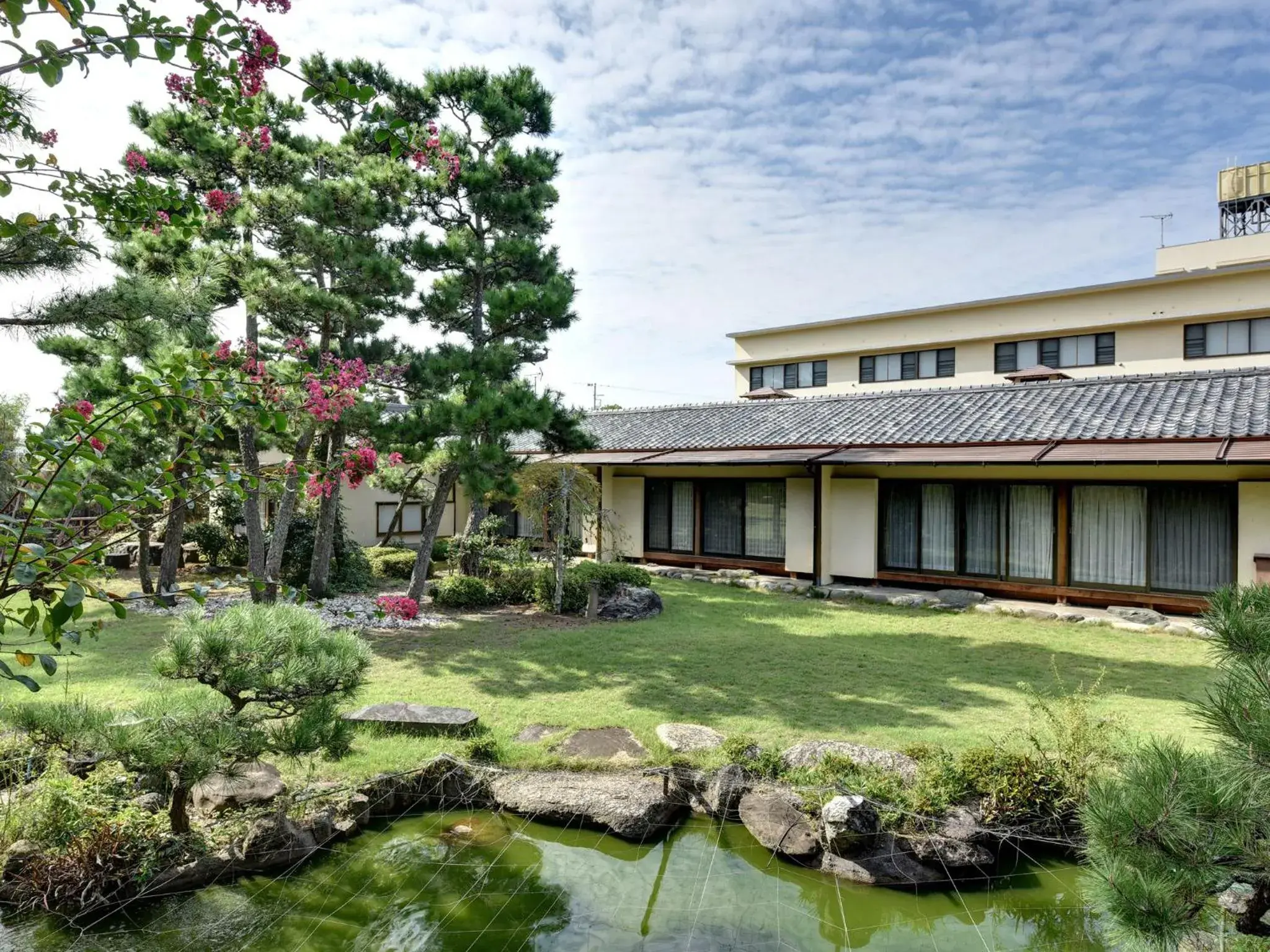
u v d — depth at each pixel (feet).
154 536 51.85
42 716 12.09
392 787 16.01
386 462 35.27
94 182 11.14
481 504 39.65
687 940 12.13
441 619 33.99
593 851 14.76
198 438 9.83
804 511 43.86
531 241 38.73
